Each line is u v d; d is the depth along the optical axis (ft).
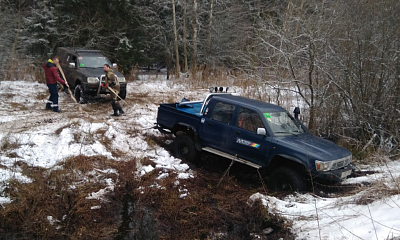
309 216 16.79
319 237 14.37
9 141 23.21
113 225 16.81
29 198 17.84
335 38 29.84
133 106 38.96
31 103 37.17
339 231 14.84
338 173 19.27
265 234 16.11
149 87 53.57
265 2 79.87
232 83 55.52
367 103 28.66
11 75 51.26
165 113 26.58
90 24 64.80
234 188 21.15
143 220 17.34
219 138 22.88
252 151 21.18
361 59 28.35
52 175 19.93
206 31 78.69
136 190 20.03
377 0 28.35
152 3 80.28
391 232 13.57
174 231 16.49
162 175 21.72
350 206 17.37
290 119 23.21
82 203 18.15
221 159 24.75
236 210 18.33
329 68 30.19
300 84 33.47
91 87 37.42
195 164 24.79
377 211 16.03
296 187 19.44
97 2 63.98
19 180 19.01
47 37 67.46
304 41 31.09
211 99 24.07
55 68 33.63
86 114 33.53
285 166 20.38
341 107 30.60
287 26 36.91
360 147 27.25
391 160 25.48
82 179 20.57
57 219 17.02
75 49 43.93
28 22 69.00
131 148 26.35
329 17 31.22
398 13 27.91
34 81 51.72
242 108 22.29
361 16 29.01
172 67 82.02
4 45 62.08
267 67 35.17
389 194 17.44
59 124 29.09
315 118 30.68
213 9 80.53
